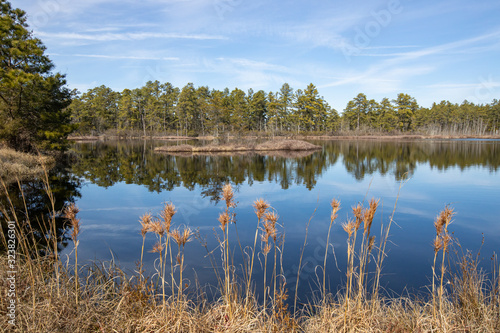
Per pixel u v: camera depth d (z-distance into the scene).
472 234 6.95
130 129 66.19
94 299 3.11
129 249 5.81
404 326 2.80
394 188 12.51
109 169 18.83
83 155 27.91
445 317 2.83
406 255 5.61
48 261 3.71
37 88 17.70
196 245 6.12
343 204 9.80
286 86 66.31
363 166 20.19
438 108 77.75
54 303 2.85
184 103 63.56
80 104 63.34
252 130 65.44
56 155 22.14
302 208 9.28
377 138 64.12
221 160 24.56
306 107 65.19
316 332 2.79
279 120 67.88
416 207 9.40
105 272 4.11
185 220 7.96
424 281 4.46
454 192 11.55
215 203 9.93
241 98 69.19
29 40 16.98
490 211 8.86
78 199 10.45
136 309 2.95
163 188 12.69
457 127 76.56
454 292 3.41
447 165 19.73
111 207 9.34
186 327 2.72
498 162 20.83
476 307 3.02
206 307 3.25
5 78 15.84
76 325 2.62
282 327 2.82
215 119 52.09
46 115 18.55
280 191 12.02
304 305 3.71
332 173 17.14
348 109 79.56
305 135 66.19
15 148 18.44
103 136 63.31
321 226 7.45
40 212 8.37
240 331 2.67
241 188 12.73
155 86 65.38
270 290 4.18
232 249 5.90
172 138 63.81
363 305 3.04
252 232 7.01
